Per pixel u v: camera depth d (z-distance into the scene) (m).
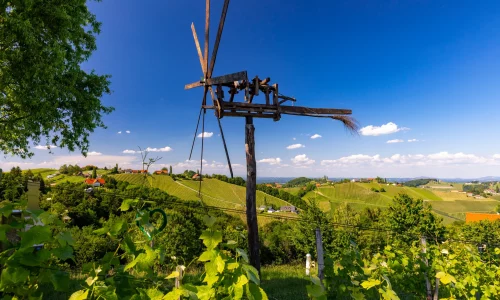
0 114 11.34
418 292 4.73
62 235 1.60
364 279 3.25
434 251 4.80
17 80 9.77
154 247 1.72
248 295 1.56
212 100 5.77
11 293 1.55
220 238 1.59
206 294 1.49
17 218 1.63
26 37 8.79
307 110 6.37
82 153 13.26
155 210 1.69
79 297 1.45
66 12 10.37
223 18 5.33
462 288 4.43
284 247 23.81
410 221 18.98
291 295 6.21
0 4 8.73
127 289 1.66
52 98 10.84
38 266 1.52
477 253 5.38
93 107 12.73
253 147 6.06
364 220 28.67
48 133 11.99
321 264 3.28
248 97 5.77
